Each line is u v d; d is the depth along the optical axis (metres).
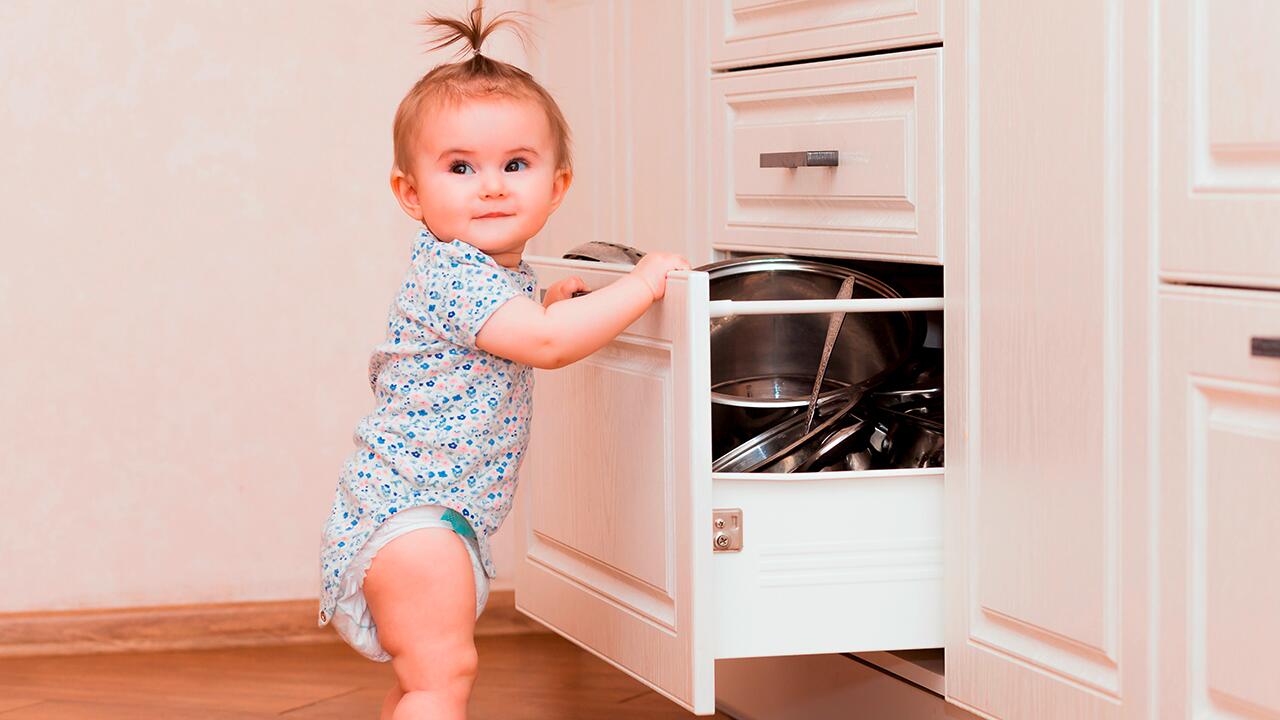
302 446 2.34
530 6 2.29
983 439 1.22
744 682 1.67
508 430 1.33
